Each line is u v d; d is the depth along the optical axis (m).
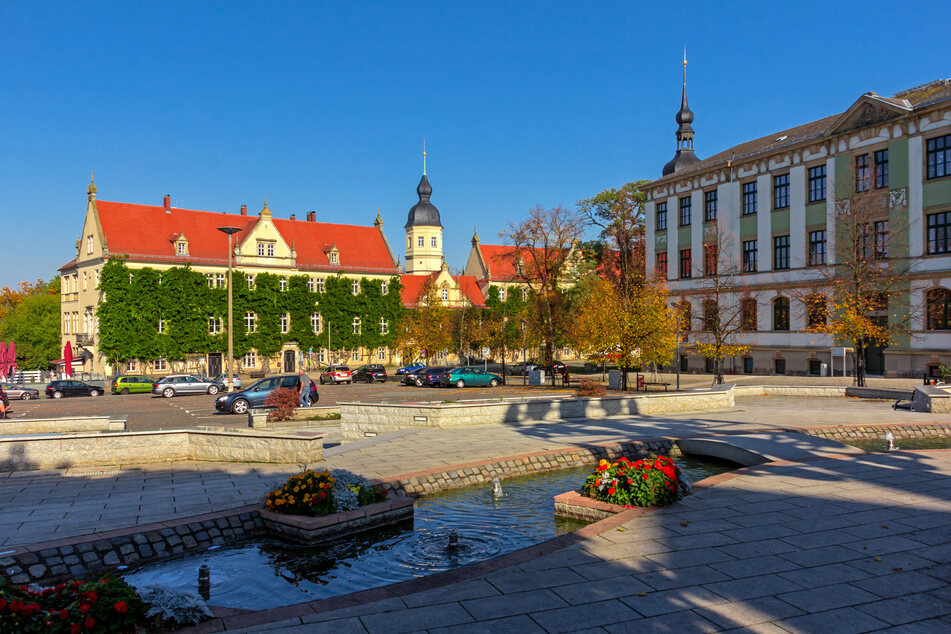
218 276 69.94
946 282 36.78
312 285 76.44
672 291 56.06
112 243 64.94
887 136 39.97
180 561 9.58
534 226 50.56
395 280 82.50
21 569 8.53
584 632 6.24
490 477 14.77
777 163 47.16
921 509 10.55
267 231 72.75
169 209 71.44
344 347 77.50
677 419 23.06
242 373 70.56
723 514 10.37
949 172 37.00
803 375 45.16
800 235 45.50
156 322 65.56
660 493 10.94
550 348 51.53
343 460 15.62
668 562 8.18
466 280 101.88
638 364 41.19
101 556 9.20
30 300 92.88
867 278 35.84
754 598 7.02
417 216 111.44
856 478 12.90
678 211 56.31
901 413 23.86
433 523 11.52
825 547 8.70
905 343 38.78
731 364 50.66
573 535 9.34
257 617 6.73
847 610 6.69
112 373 63.81
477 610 6.78
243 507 11.16
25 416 31.73
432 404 22.12
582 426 21.45
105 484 13.48
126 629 6.51
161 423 27.97
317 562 9.55
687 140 62.50
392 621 6.55
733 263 50.62
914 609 6.71
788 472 13.52
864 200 40.53
